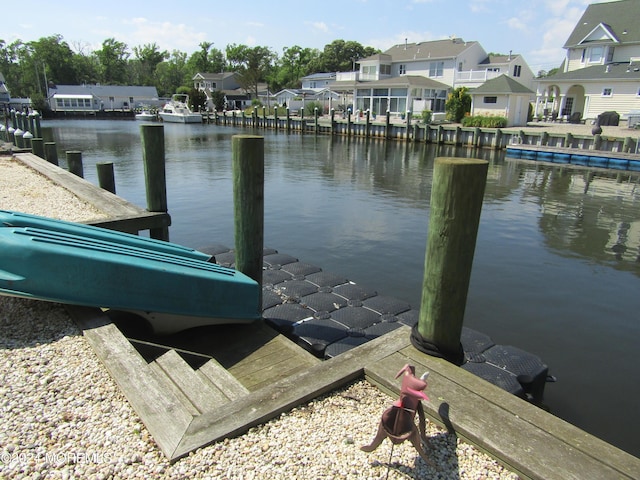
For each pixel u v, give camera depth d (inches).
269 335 204.7
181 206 544.4
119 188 635.5
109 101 3122.5
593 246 416.5
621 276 346.3
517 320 274.1
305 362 184.1
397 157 1028.5
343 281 275.7
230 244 405.4
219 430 105.0
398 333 149.3
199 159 951.0
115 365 127.5
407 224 474.0
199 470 94.7
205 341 197.0
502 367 188.9
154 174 275.6
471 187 118.5
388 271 345.4
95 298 158.7
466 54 1720.0
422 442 103.3
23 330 146.0
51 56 3405.5
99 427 106.1
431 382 122.2
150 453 99.0
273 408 113.2
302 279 276.1
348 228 457.1
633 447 174.7
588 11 1472.7
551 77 1386.6
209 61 3826.3
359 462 99.7
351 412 115.8
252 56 3090.6
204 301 186.7
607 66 1318.9
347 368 129.4
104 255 163.9
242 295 200.5
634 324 271.9
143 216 270.1
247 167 194.1
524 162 956.6
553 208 561.9
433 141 1278.3
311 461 99.0
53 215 275.0
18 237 152.9
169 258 191.8
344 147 1226.6
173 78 3956.7
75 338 142.9
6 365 127.6
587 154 908.6
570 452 98.6
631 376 220.4
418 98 1657.2
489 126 1252.5
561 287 323.0
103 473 92.9
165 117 2288.4
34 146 593.0
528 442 101.4
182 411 111.0
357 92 1807.3
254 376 173.6
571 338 254.7
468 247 124.6
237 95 3034.0
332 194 623.2
